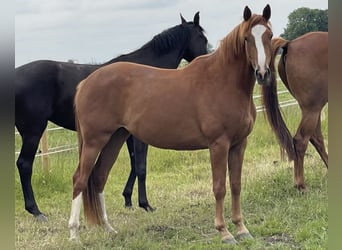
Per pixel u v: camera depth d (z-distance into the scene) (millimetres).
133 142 6355
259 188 6352
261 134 9805
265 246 4609
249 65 4590
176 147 5016
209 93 4750
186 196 6719
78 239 5016
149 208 6230
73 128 6582
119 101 5098
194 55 6984
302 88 6207
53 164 8234
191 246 4676
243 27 4488
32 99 6109
